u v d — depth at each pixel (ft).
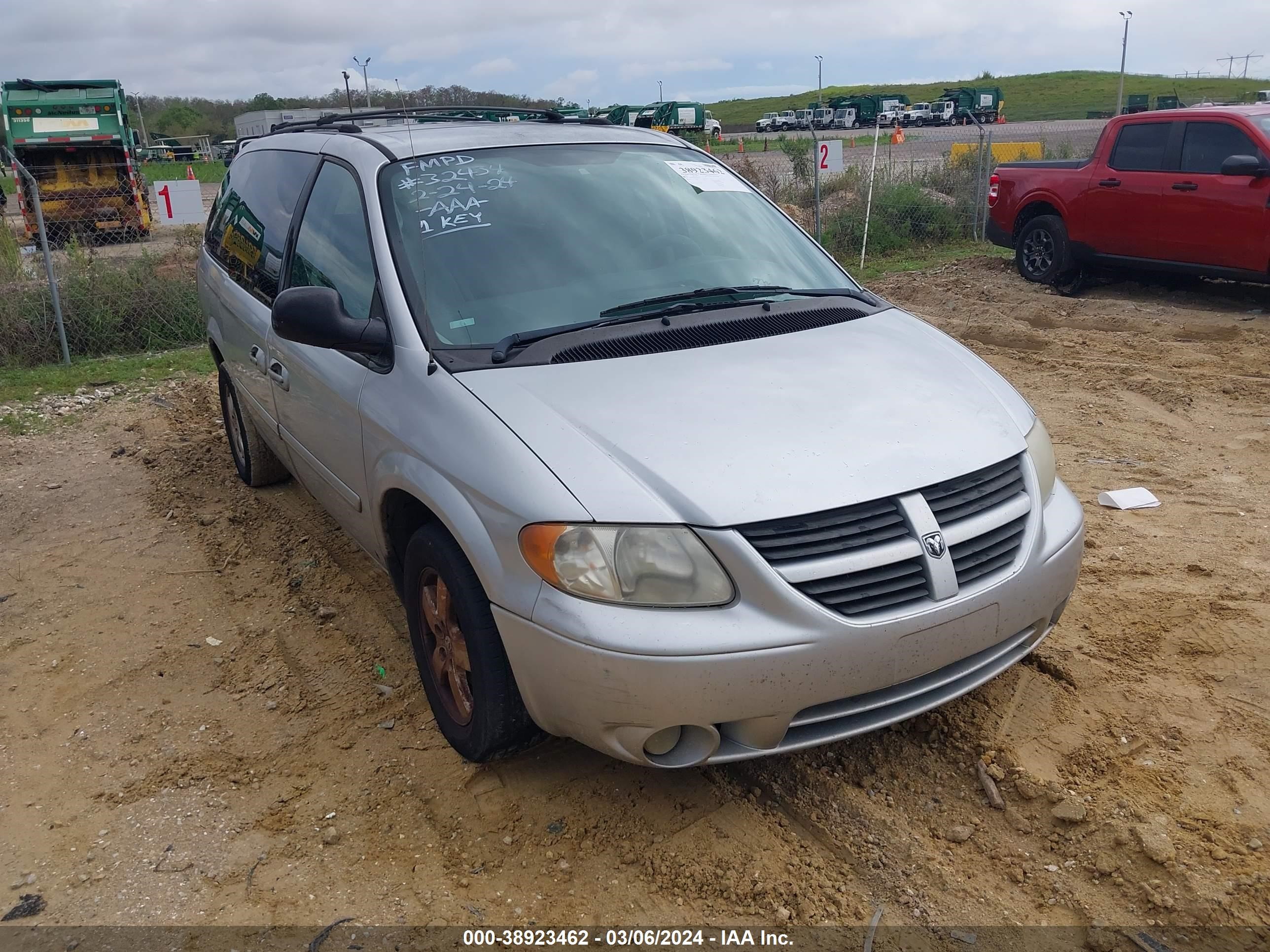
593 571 8.54
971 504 9.48
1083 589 14.11
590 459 9.00
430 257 11.48
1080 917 8.52
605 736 8.84
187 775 10.98
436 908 8.90
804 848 9.41
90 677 13.12
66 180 67.72
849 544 8.73
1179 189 32.22
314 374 12.71
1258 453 19.49
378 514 11.26
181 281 34.83
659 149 14.34
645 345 10.78
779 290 12.57
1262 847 9.09
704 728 8.63
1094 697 11.48
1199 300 34.06
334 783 10.71
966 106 196.34
